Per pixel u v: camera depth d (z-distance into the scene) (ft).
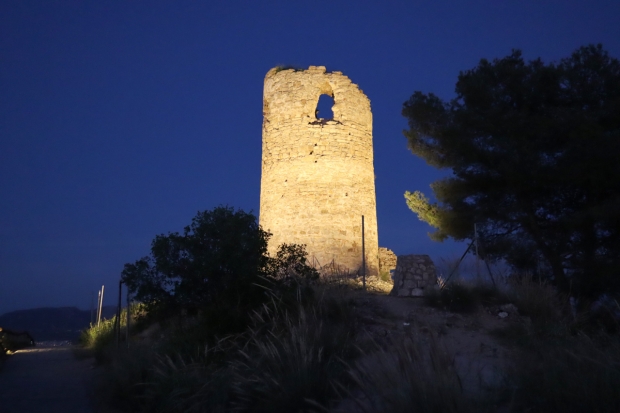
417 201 67.51
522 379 22.54
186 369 32.81
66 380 48.57
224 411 27.71
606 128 55.47
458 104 62.64
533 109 60.49
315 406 24.75
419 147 64.75
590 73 59.00
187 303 45.19
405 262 45.85
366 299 42.42
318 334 29.99
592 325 36.29
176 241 45.03
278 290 39.58
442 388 19.63
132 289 45.44
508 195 60.54
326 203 70.49
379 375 21.30
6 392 41.75
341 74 75.36
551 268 58.34
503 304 39.93
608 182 52.80
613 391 19.65
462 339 33.42
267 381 26.78
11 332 98.17
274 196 73.05
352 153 73.20
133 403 33.78
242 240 43.93
